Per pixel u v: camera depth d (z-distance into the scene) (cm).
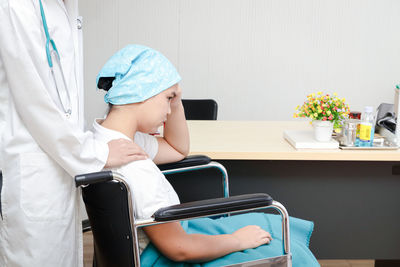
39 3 118
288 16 374
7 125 121
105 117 140
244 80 383
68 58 128
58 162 119
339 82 382
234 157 186
